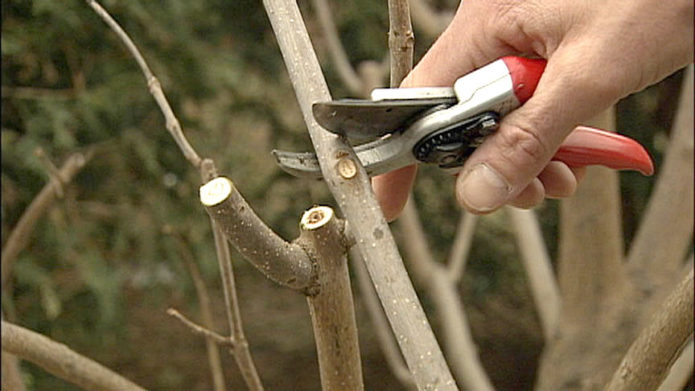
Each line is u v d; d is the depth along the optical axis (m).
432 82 0.72
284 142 3.28
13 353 0.88
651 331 0.70
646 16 0.59
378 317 1.98
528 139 0.60
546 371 1.58
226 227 0.56
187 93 2.65
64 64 2.40
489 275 3.40
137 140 2.47
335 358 0.67
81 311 2.49
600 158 0.71
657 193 1.57
